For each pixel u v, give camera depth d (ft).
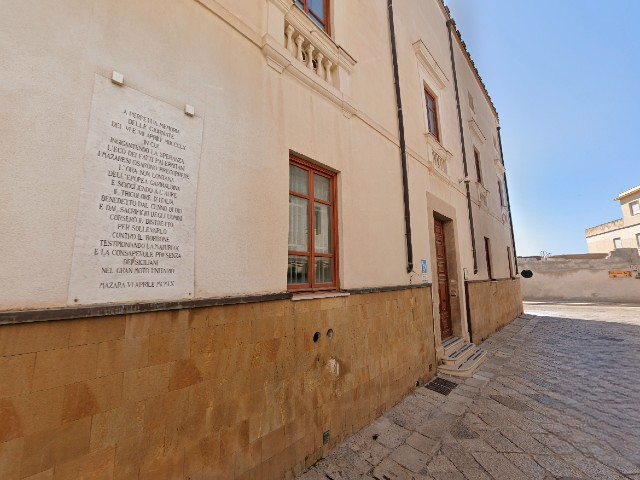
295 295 10.05
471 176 32.09
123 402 5.77
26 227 4.97
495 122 51.03
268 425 8.38
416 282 17.60
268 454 8.30
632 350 24.43
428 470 9.47
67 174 5.47
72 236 5.43
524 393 15.64
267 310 8.71
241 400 7.79
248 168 8.81
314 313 10.27
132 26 6.70
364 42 15.71
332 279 12.21
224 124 8.33
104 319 5.64
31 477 4.71
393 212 16.28
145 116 6.67
